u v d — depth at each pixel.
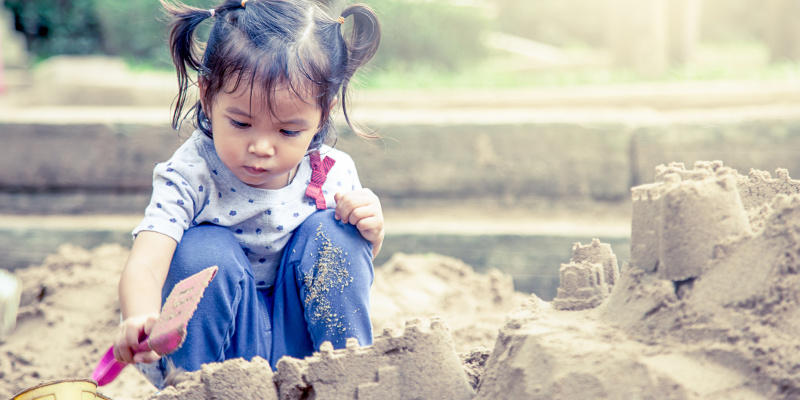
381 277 3.82
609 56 9.48
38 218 4.96
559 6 15.55
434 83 7.27
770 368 1.20
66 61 8.79
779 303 1.27
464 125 5.02
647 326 1.34
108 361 1.68
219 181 1.83
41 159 5.06
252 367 1.46
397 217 4.94
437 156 5.04
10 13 11.48
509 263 4.49
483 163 5.03
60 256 3.54
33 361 2.68
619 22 8.48
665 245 1.37
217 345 1.70
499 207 5.02
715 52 13.09
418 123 5.03
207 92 1.71
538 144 4.99
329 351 1.46
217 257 1.70
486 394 1.43
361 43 1.97
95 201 5.10
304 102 1.66
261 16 1.72
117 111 5.58
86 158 5.06
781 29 9.51
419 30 8.61
